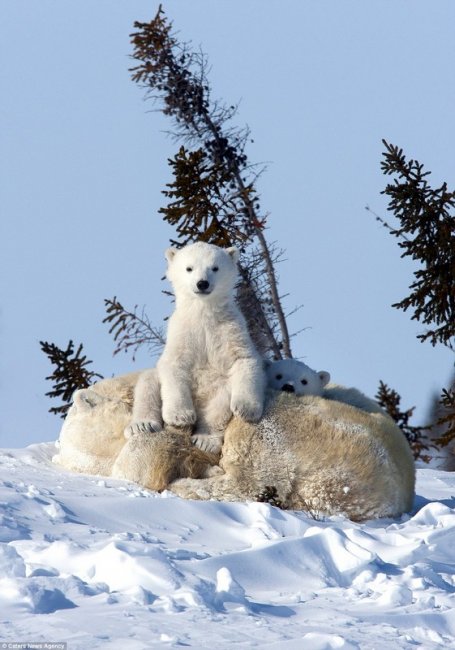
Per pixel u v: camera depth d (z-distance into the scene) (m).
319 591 9.62
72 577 8.53
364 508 15.35
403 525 14.25
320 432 15.50
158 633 7.28
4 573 8.59
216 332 16.52
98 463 16.66
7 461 17.25
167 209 29.39
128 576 8.71
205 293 16.50
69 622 7.38
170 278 17.58
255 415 15.52
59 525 11.18
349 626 8.16
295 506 15.44
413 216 26.98
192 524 12.38
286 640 7.36
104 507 12.24
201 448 15.67
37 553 9.41
